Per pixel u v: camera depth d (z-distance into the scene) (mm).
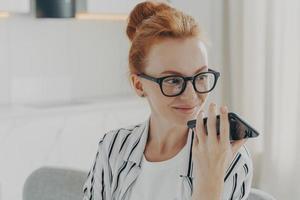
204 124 943
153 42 1011
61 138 2941
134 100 3264
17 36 3057
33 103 3154
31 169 2861
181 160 1091
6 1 2656
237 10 3084
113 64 3465
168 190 1095
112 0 3006
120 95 3479
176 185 1084
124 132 1262
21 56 3086
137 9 1216
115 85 3490
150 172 1129
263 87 3002
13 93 3086
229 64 3197
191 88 987
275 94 2900
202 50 1001
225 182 1007
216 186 932
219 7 3133
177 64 984
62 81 3260
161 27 1008
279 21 2850
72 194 1603
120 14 3064
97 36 3371
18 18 3029
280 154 2902
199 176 945
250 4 3029
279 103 2885
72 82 3303
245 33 3066
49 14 2900
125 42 3496
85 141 3039
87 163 3068
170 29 997
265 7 2949
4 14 2660
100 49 3395
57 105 3078
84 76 3350
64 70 3260
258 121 3074
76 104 3109
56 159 2941
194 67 986
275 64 2883
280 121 2887
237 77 3133
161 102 1015
